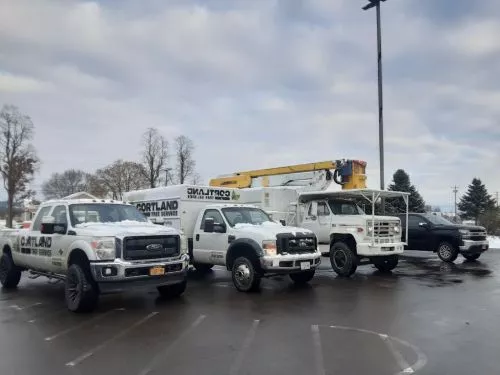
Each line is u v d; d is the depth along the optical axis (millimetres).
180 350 6258
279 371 5398
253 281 10664
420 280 12648
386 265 14664
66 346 6504
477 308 8844
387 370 5414
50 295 10727
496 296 10102
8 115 54562
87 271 8727
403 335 6922
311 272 11766
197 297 10188
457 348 6262
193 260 12742
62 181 104188
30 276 12352
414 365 5582
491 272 14281
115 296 10328
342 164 17094
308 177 17984
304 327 7434
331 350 6199
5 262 11859
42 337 6992
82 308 8641
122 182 62344
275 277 13203
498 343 6492
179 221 13742
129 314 8508
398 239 14219
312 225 14648
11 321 8055
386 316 8188
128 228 9078
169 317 8234
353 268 13445
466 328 7324
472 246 16688
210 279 13102
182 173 53031
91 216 9859
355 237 13406
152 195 14898
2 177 54156
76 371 5477
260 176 19500
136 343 6613
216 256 11961
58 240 9500
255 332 7152
